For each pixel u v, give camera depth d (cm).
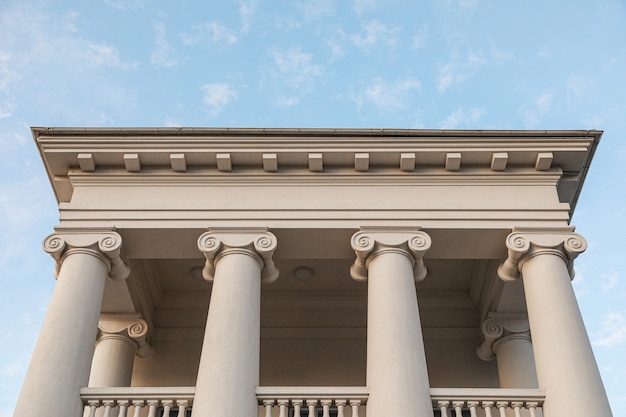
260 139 1692
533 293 1530
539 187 1695
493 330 1869
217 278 1551
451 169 1705
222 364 1384
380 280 1537
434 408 1428
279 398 1391
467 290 2056
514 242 1593
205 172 1709
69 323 1453
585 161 1744
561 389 1364
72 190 1748
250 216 1642
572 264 1620
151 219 1639
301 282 2028
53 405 1340
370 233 1614
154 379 1931
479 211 1653
